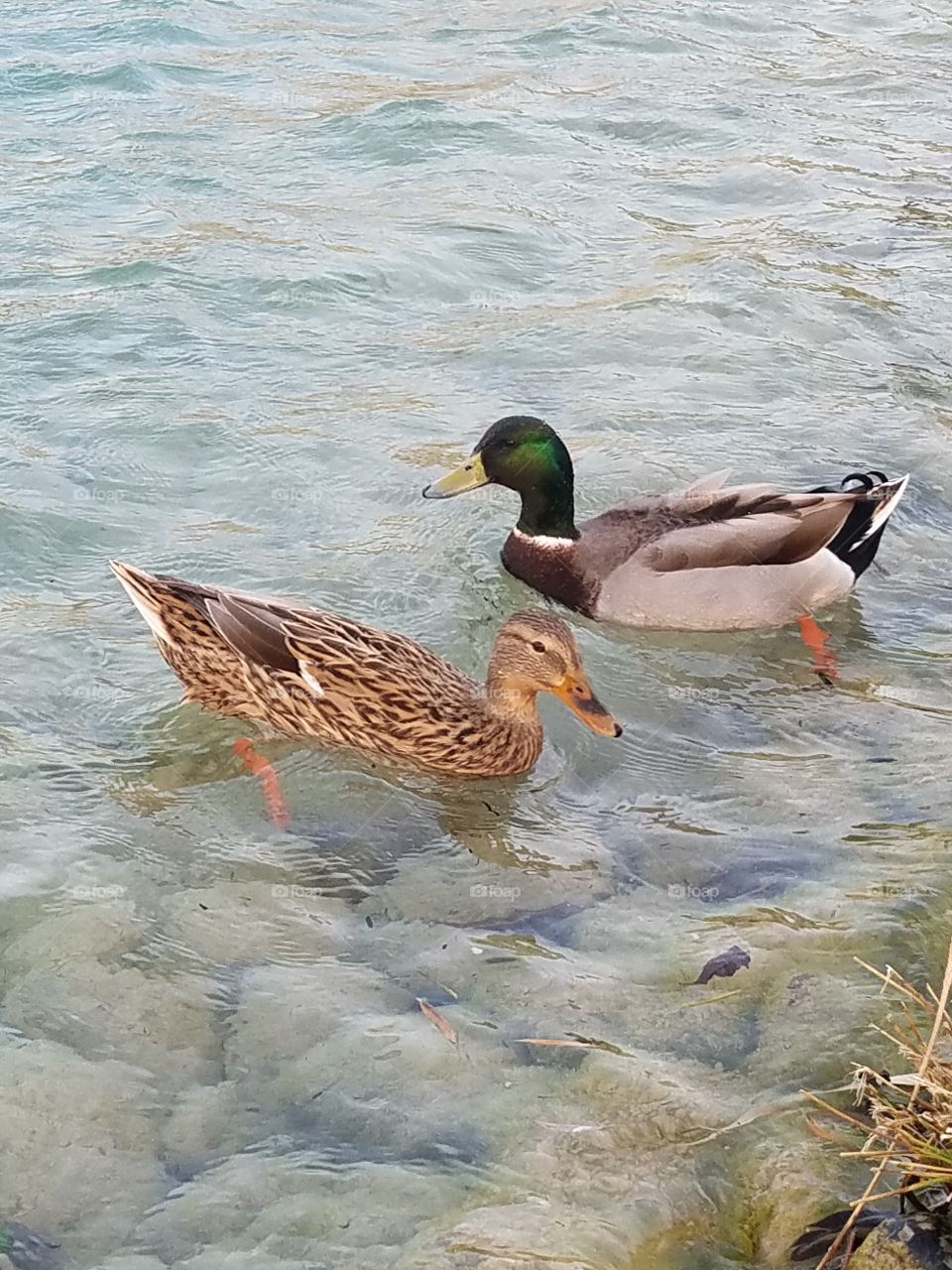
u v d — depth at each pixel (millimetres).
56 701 1555
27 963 1262
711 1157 1117
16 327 2256
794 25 3971
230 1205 1094
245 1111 1153
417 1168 1114
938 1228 1047
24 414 2049
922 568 1829
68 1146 1128
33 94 3176
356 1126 1142
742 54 3717
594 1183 1103
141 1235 1077
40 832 1390
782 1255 1058
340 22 3816
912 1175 1067
